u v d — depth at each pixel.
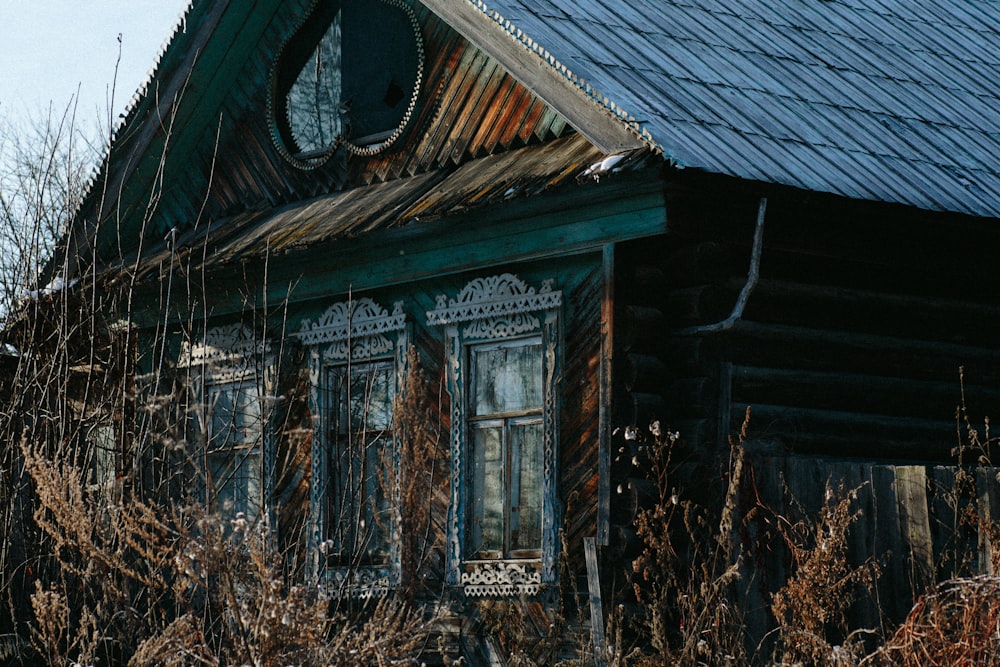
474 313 9.45
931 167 9.32
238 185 12.16
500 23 9.34
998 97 11.12
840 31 11.52
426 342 9.85
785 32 11.01
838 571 6.77
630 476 8.33
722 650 6.73
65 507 5.86
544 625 8.71
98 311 8.89
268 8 11.63
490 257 9.32
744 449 8.35
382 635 5.77
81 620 6.24
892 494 7.46
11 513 7.53
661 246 8.71
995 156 9.88
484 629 9.05
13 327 8.78
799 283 8.84
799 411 8.73
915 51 11.62
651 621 7.72
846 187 8.47
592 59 9.06
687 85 9.19
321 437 10.38
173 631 5.45
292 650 5.34
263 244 10.34
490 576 9.09
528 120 9.77
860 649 6.14
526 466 9.16
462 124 10.32
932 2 13.19
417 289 9.96
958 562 7.16
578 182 8.12
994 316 9.91
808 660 6.41
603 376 8.45
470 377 9.55
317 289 10.54
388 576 9.70
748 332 8.57
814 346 8.88
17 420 7.91
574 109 8.82
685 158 7.87
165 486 7.35
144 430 7.56
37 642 7.24
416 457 7.16
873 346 9.19
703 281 8.52
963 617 5.98
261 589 5.40
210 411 5.95
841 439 8.89
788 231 8.69
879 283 9.30
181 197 12.59
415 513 7.44
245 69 12.05
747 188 8.08
